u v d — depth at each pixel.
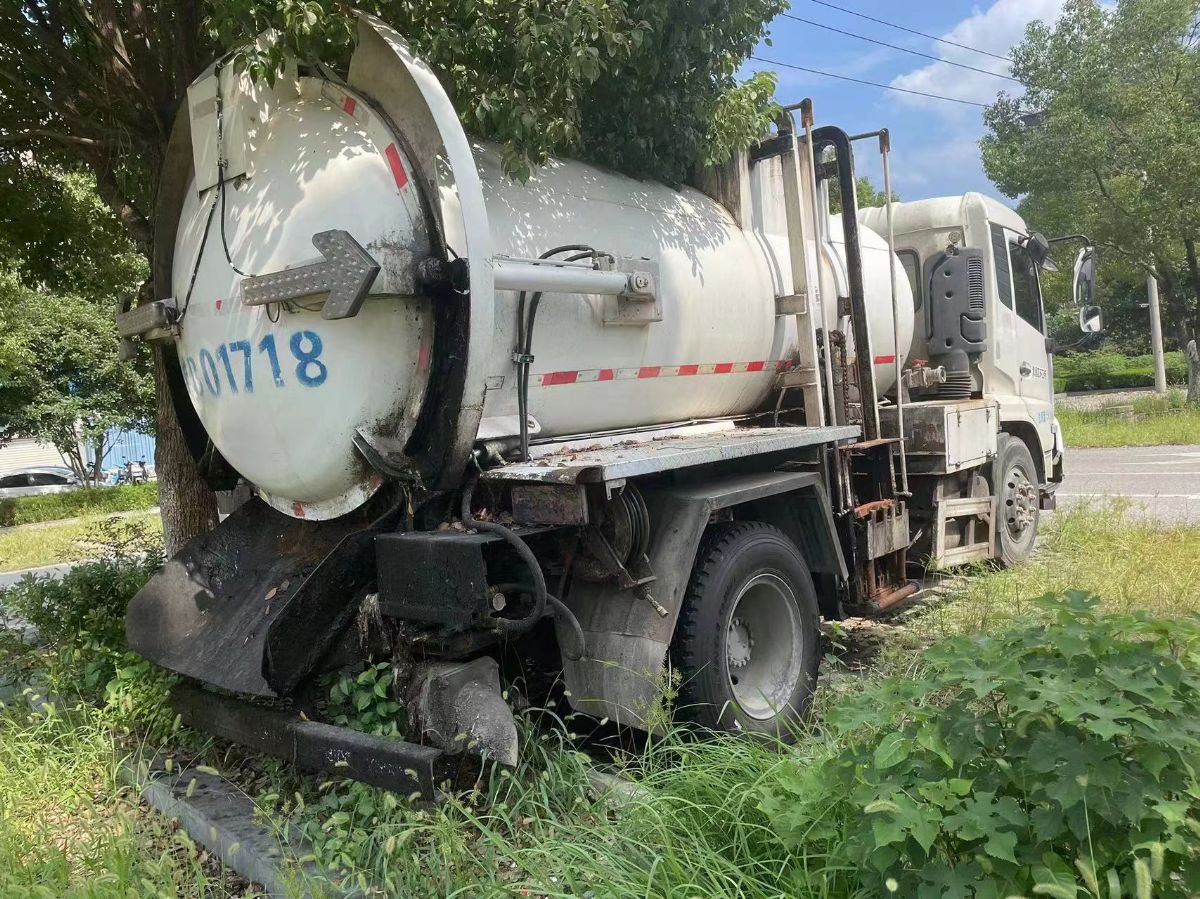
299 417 3.62
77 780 3.84
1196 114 19.08
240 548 4.14
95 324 21.78
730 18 4.59
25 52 5.74
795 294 5.16
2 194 6.64
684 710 3.73
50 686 4.69
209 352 3.95
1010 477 7.20
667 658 3.75
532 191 4.02
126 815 3.38
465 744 3.08
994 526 6.82
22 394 21.64
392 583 3.30
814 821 2.43
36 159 6.77
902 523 5.68
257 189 3.71
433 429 3.44
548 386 3.94
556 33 3.78
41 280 7.55
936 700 3.12
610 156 4.64
